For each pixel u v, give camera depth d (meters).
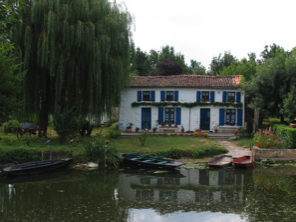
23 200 8.21
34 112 14.62
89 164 12.24
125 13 15.83
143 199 8.33
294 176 10.84
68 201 8.15
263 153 13.26
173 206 7.74
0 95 10.55
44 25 12.73
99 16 14.41
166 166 11.56
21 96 13.32
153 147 14.68
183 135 19.33
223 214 7.11
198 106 20.44
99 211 7.37
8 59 10.81
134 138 17.91
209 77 21.83
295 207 7.56
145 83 20.72
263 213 7.15
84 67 14.17
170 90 20.61
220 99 20.41
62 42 13.51
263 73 16.66
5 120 11.37
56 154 12.37
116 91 15.55
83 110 14.79
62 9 13.08
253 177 10.74
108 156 12.45
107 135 18.03
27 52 12.69
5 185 9.72
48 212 7.28
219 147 15.03
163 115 20.66
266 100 16.80
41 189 9.29
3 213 7.18
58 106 13.81
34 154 12.03
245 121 20.72
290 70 15.63
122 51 15.88
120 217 6.96
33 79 13.71
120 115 20.69
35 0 12.87
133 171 11.73
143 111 20.80
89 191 9.10
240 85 20.08
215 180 10.36
